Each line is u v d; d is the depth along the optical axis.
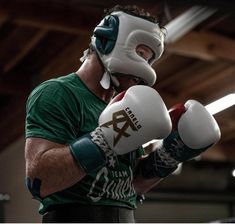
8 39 4.62
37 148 1.16
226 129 6.68
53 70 5.05
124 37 1.36
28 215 5.78
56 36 4.56
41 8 3.99
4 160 6.69
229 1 3.09
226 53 4.45
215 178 8.40
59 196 1.25
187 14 3.42
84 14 4.12
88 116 1.30
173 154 1.44
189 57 4.84
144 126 1.17
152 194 8.07
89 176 1.24
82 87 1.34
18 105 5.66
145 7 3.51
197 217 8.34
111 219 1.25
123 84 1.39
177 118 1.41
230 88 5.41
